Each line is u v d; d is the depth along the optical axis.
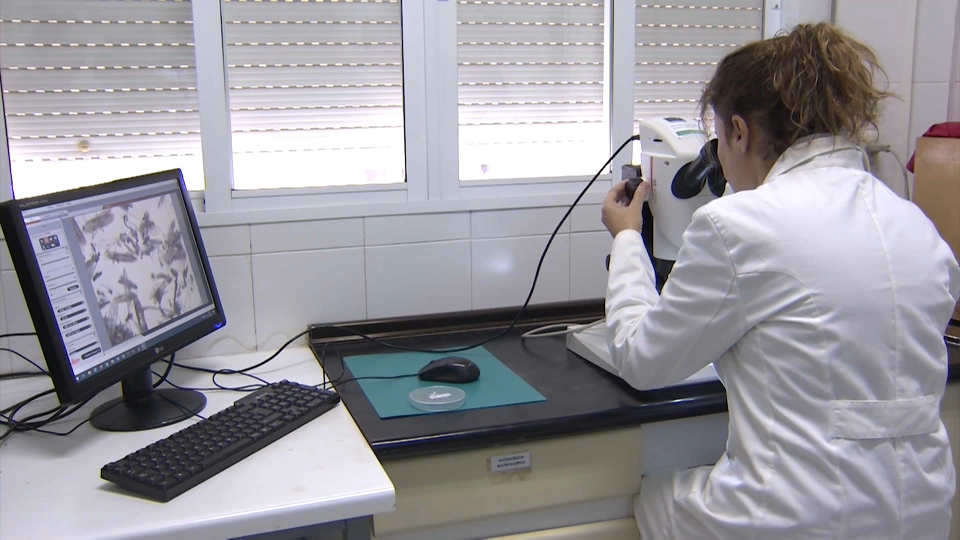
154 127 1.77
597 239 2.07
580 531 1.44
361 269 1.90
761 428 1.17
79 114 1.72
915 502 1.14
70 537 1.01
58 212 1.23
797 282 1.12
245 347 1.84
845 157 1.21
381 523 1.33
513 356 1.75
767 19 2.15
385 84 1.90
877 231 1.15
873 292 1.11
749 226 1.15
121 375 1.30
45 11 1.67
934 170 1.95
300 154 1.88
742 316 1.17
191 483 1.13
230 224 1.79
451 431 1.31
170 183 1.52
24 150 1.71
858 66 1.19
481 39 1.96
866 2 2.11
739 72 1.21
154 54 1.74
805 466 1.12
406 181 1.92
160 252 1.46
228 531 1.06
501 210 1.98
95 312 1.27
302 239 1.84
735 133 1.25
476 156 2.01
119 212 1.37
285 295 1.85
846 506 1.11
